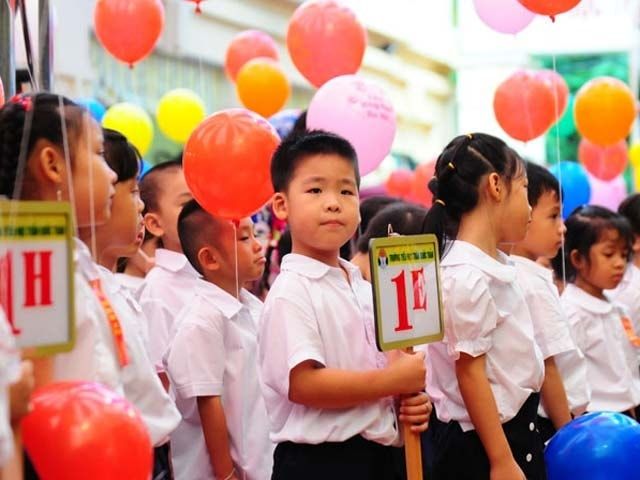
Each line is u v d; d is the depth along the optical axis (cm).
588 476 266
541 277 329
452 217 289
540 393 323
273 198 273
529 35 1173
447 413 287
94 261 234
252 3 988
